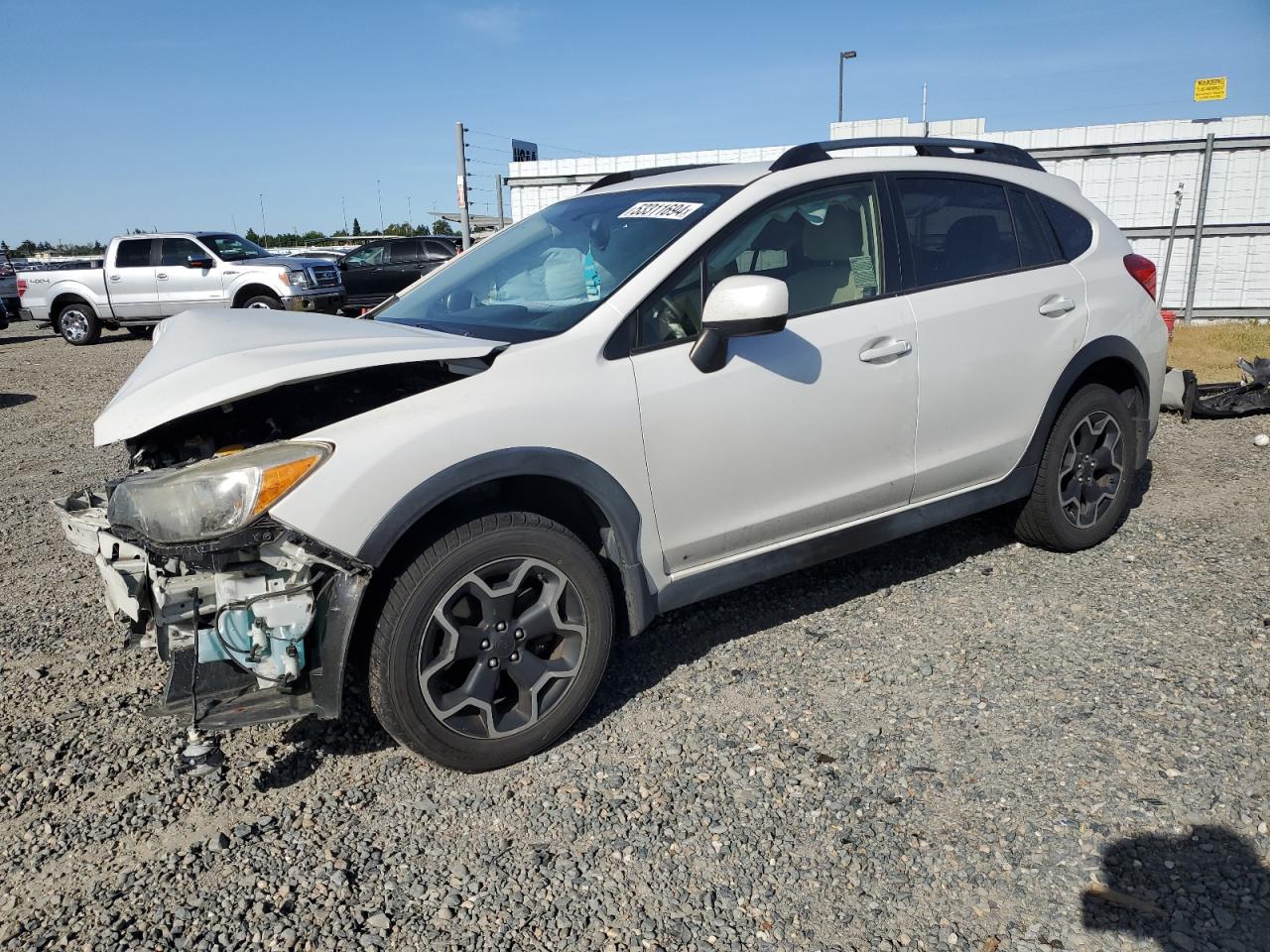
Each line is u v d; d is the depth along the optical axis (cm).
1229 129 1384
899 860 252
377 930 234
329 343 301
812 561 367
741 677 351
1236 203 1405
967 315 390
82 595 452
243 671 272
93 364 1422
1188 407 718
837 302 361
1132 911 230
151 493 261
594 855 259
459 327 345
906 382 371
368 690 283
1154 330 461
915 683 341
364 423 276
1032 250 426
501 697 308
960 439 395
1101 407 441
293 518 257
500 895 245
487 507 297
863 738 308
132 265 1688
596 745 312
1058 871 245
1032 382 412
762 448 338
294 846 266
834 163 375
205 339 325
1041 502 432
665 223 348
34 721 335
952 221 402
